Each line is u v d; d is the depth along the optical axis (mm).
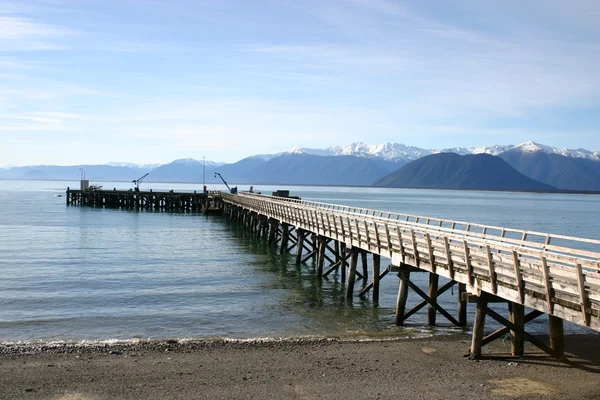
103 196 116125
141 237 61562
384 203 169375
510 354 19922
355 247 30906
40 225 74625
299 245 42844
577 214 129250
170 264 42688
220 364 19000
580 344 21312
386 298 31672
